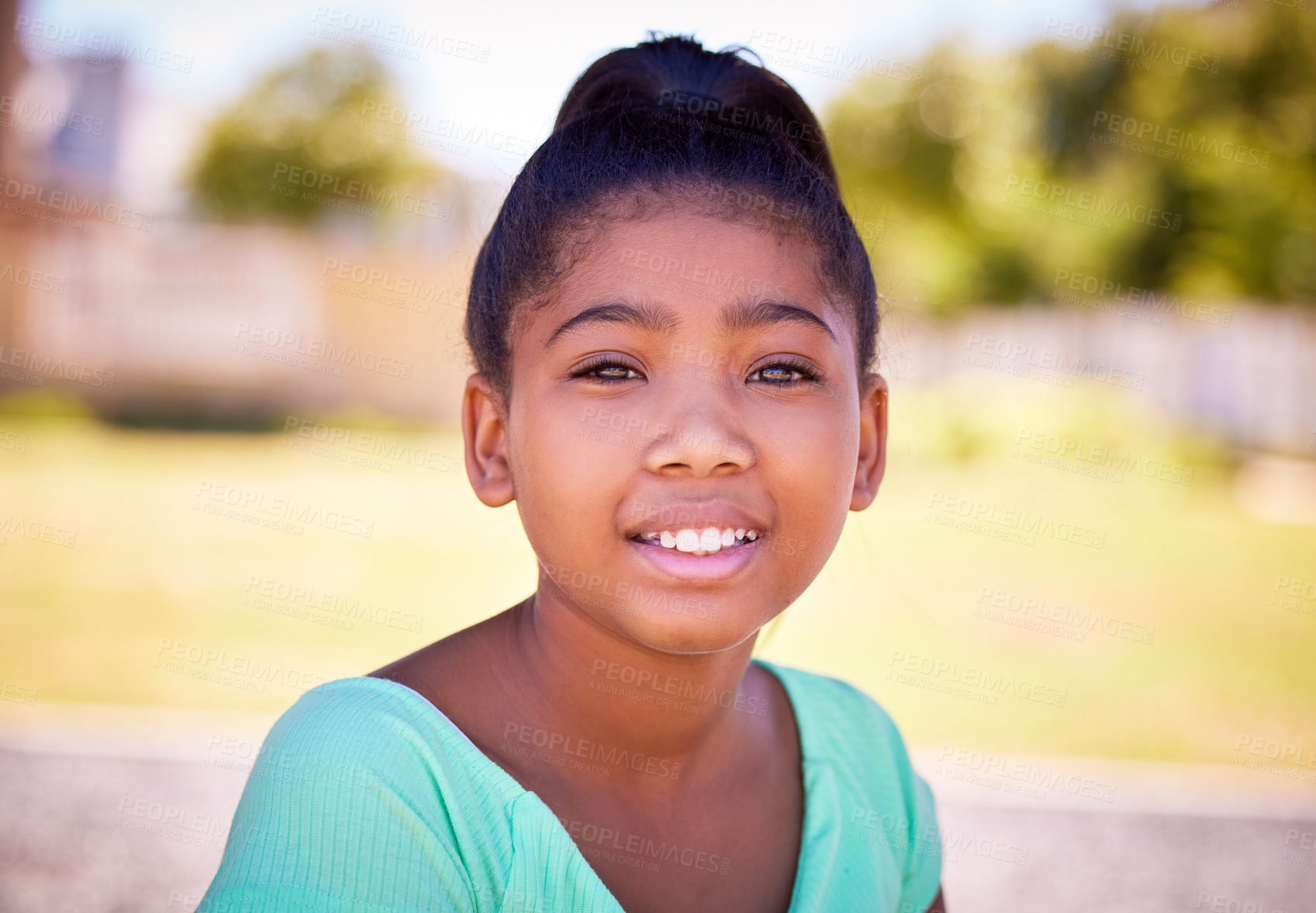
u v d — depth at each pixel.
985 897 3.75
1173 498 13.05
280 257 19.14
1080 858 4.04
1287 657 6.54
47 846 3.69
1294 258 15.77
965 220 17.62
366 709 1.22
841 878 1.45
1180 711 5.59
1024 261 17.30
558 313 1.34
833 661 6.07
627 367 1.31
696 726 1.39
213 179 19.27
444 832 1.18
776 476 1.29
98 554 8.06
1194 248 16.12
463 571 7.74
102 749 4.52
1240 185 15.56
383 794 1.15
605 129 1.43
